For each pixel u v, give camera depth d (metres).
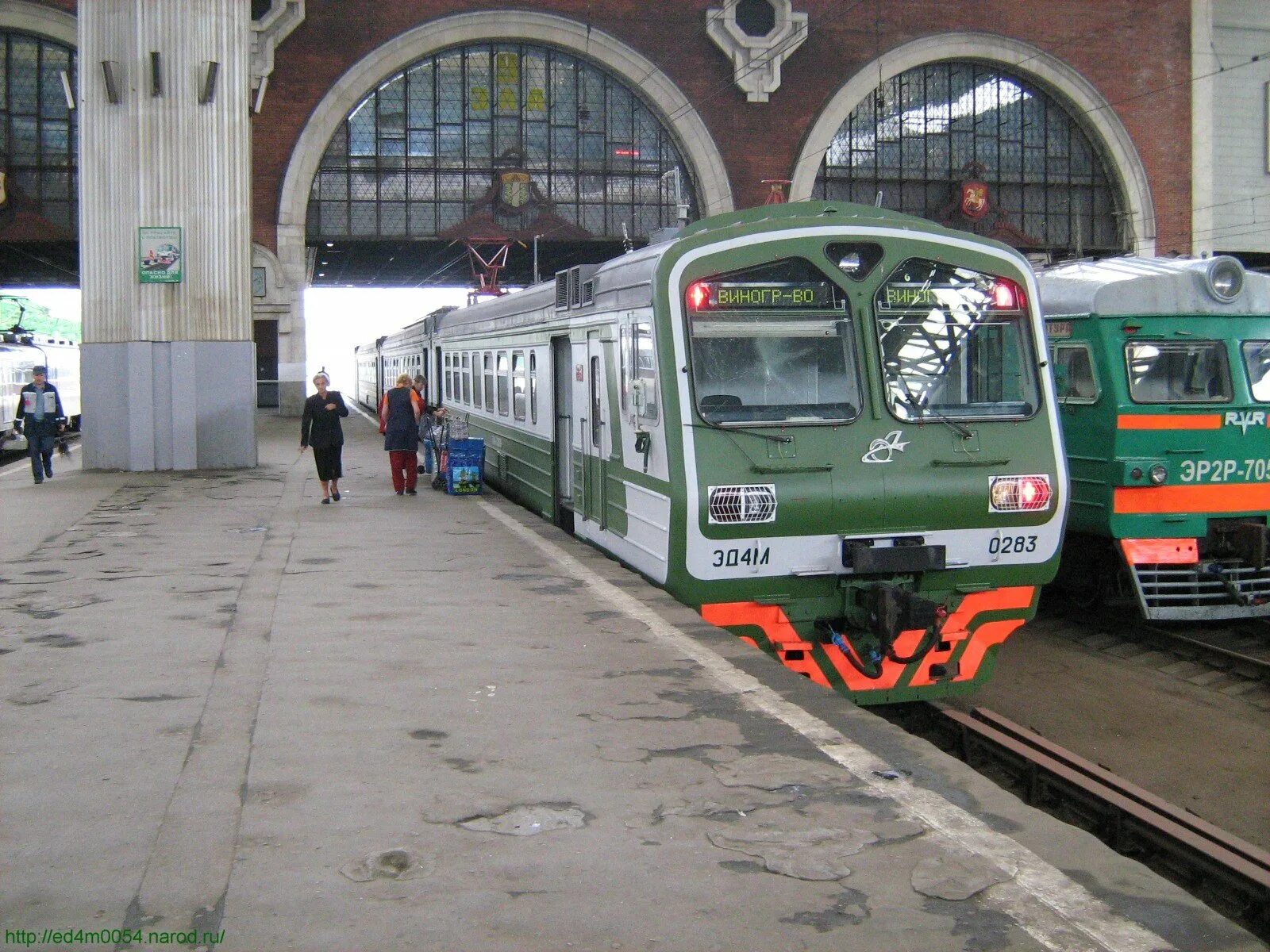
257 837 4.41
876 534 8.05
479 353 18.19
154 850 4.29
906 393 8.21
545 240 36.69
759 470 7.87
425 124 36.00
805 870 4.13
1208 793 7.70
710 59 36.41
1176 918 3.78
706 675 6.64
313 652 7.24
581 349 10.94
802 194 37.06
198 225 18.91
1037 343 8.51
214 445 19.39
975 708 8.66
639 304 8.62
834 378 8.15
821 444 7.99
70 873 4.09
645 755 5.32
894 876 4.09
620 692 6.32
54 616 8.33
